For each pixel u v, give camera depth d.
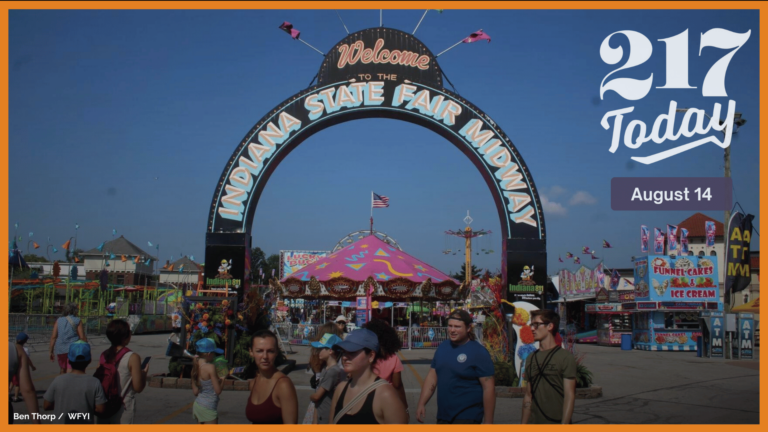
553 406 6.11
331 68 19.69
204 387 7.55
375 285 27.75
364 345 4.86
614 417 11.41
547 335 6.35
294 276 29.50
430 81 19.59
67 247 45.34
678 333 30.70
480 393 6.54
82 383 6.29
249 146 19.17
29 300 50.25
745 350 25.23
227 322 14.57
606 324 35.88
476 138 19.30
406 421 4.76
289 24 19.53
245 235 18.64
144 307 50.53
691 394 14.63
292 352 26.34
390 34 19.80
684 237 33.09
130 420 7.10
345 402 4.89
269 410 5.41
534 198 18.97
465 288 30.22
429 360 23.16
